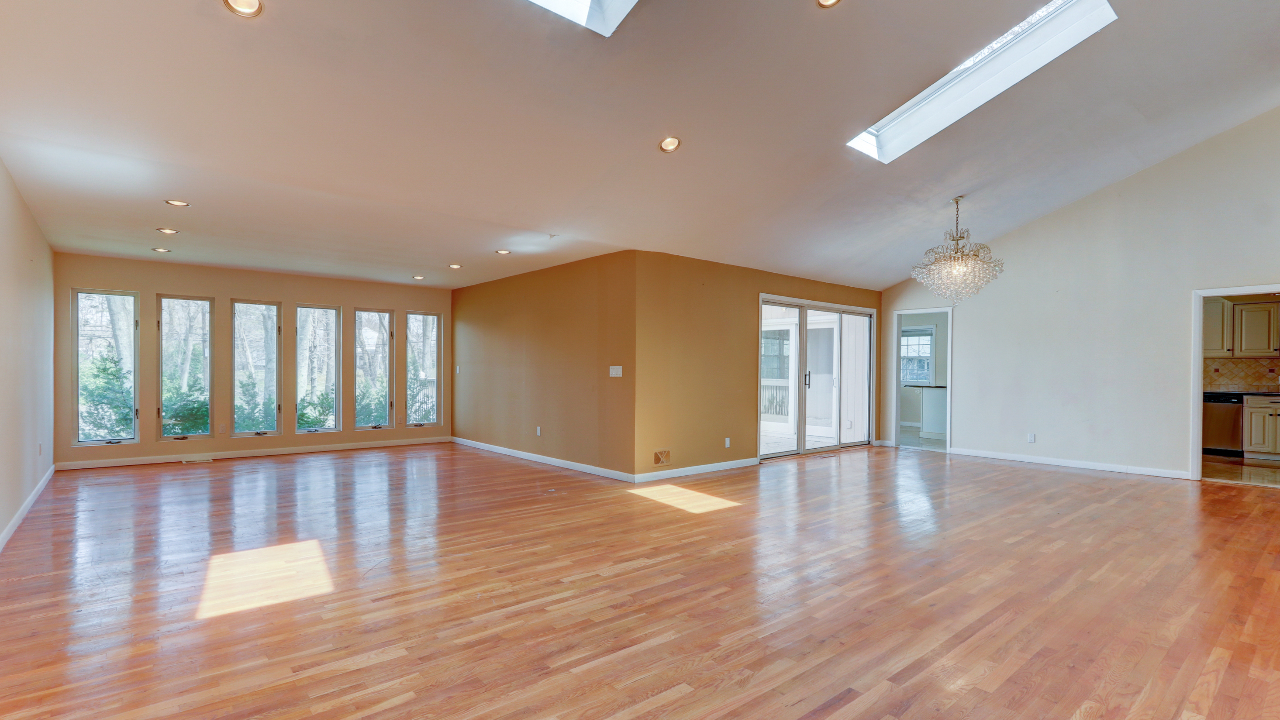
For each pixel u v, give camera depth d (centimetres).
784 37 332
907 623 276
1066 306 716
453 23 287
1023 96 456
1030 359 745
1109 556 372
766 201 534
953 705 209
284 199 452
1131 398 669
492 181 437
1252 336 790
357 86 318
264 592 311
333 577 333
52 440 616
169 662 237
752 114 398
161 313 713
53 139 336
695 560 364
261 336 785
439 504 509
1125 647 253
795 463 734
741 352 712
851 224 627
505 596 308
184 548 383
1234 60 463
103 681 222
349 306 850
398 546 390
